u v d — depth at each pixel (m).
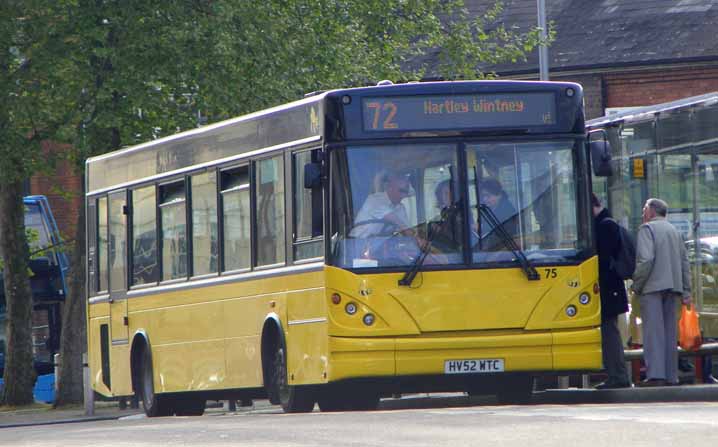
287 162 52.09
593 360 49.56
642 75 139.25
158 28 93.06
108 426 47.97
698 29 140.12
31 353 102.75
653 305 52.72
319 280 49.41
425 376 48.62
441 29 125.81
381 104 49.59
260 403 90.44
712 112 57.19
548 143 50.28
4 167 95.44
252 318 54.53
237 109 94.31
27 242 103.44
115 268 67.69
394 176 49.34
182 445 33.56
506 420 36.62
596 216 53.00
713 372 61.78
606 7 147.25
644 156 61.66
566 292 49.56
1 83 93.94
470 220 49.41
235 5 94.69
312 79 99.06
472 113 49.94
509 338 48.88
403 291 48.75
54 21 94.19
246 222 55.12
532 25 149.62
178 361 60.88
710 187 57.56
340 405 54.44
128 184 66.12
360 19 110.44
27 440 40.53
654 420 34.91
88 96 94.25
